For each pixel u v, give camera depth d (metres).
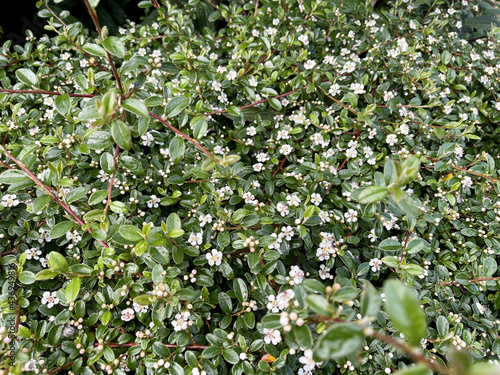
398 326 0.21
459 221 0.38
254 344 0.30
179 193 0.35
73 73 0.43
